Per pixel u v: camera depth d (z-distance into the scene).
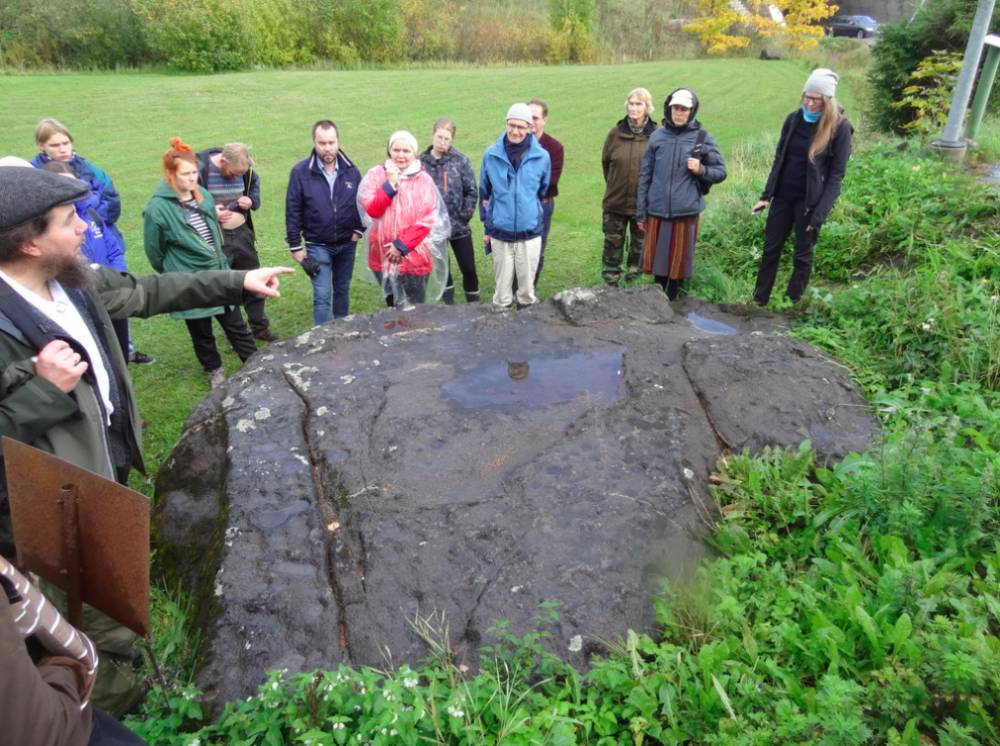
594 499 3.36
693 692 2.59
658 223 6.00
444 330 4.80
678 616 2.92
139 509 2.07
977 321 4.61
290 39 25.25
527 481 3.46
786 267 6.90
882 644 2.67
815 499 3.49
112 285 3.03
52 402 2.43
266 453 3.69
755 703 2.55
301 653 2.84
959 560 3.00
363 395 4.08
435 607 2.97
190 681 2.83
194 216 5.39
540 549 3.14
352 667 2.79
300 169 5.90
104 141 14.44
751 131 15.41
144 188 11.35
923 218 6.40
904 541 3.18
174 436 5.06
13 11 23.06
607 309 5.00
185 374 6.02
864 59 26.56
